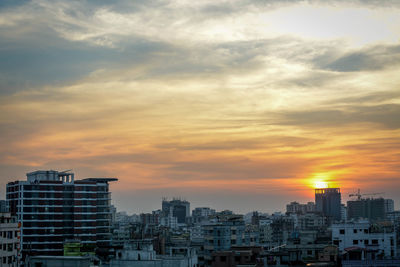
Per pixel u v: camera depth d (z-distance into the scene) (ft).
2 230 429.79
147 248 480.64
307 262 509.76
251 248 586.04
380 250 593.01
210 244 638.53
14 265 442.50
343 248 597.11
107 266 480.64
